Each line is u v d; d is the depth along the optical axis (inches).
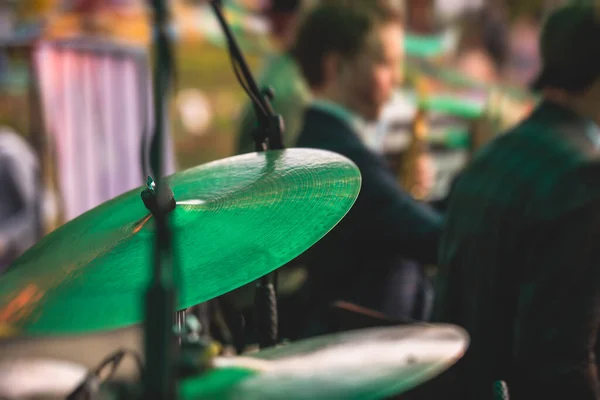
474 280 96.7
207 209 84.5
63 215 192.7
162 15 55.3
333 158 86.3
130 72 197.3
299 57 130.8
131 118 198.8
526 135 96.1
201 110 398.6
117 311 71.0
